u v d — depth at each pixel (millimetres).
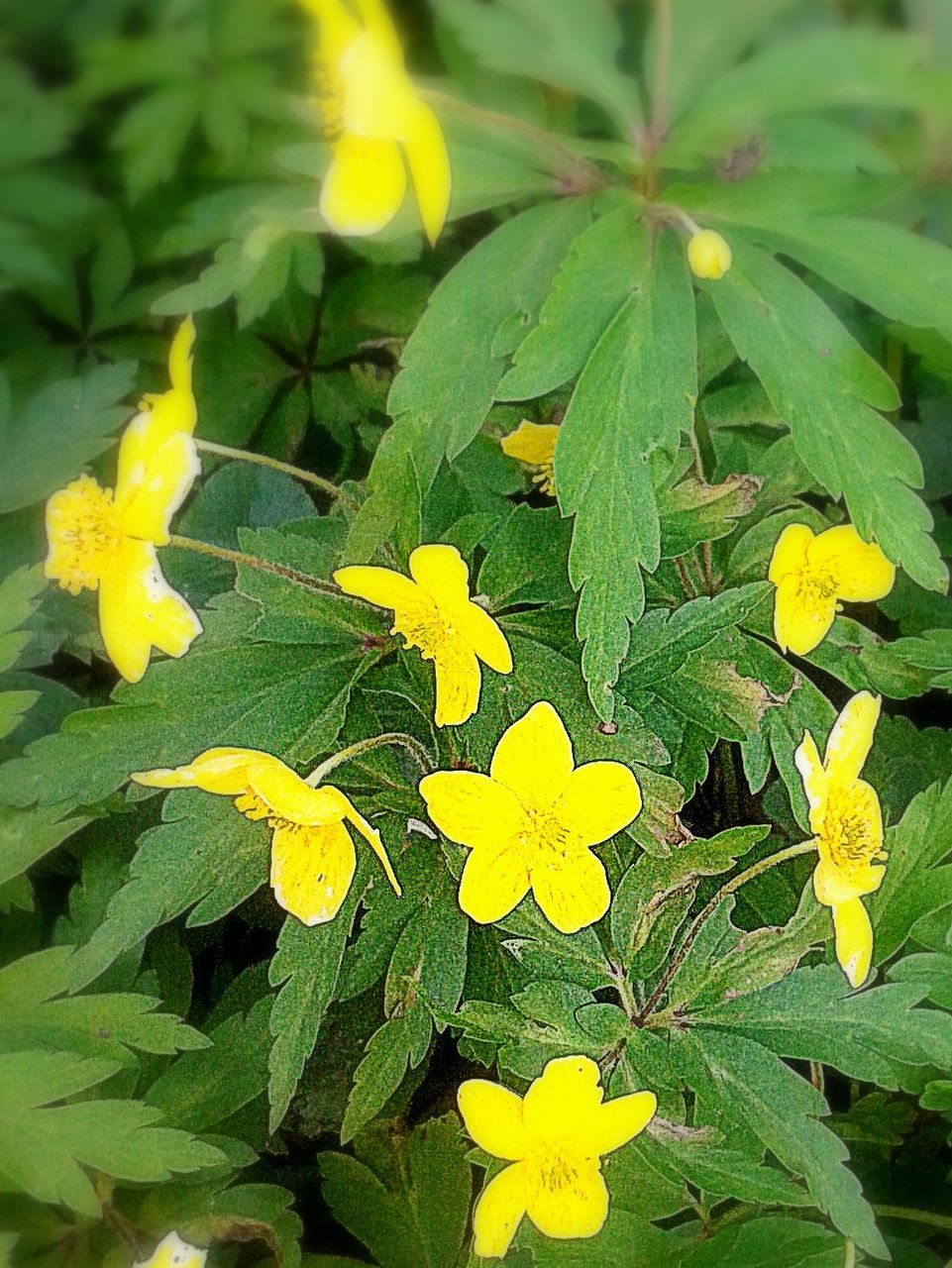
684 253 123
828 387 122
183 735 124
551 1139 111
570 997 118
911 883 125
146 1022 119
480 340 122
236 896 122
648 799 122
